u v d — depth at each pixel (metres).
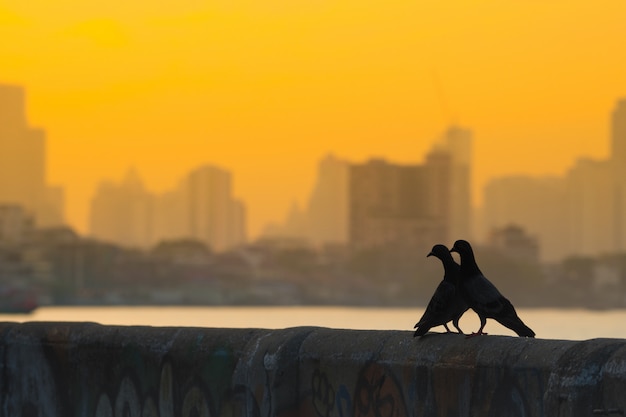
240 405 10.90
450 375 9.12
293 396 10.48
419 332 9.57
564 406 8.03
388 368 9.69
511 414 8.61
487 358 8.84
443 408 9.18
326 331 10.58
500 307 9.16
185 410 11.57
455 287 9.45
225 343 11.23
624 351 7.87
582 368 8.00
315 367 10.38
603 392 7.88
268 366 10.53
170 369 11.73
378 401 9.79
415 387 9.42
